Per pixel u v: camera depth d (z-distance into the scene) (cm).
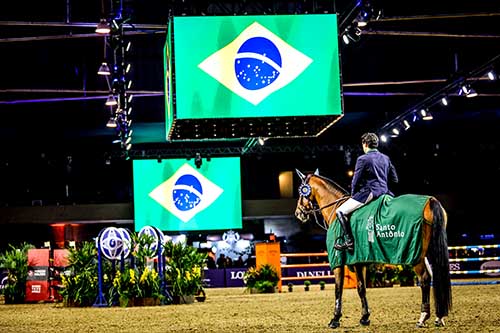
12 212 3531
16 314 1567
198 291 1975
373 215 892
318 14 1734
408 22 2348
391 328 894
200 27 1708
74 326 1171
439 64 2722
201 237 3825
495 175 3684
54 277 2178
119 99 2447
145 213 3294
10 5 2117
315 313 1251
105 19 1712
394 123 3088
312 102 1717
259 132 1908
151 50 2595
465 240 3509
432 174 3716
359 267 967
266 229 3784
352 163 3603
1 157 3566
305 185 1034
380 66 2761
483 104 3231
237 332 946
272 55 1717
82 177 3856
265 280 2466
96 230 3769
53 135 3394
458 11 2144
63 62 2603
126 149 3144
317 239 3772
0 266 2192
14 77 2672
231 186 3328
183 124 1753
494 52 2467
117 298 1811
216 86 1700
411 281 2478
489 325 878
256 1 1861
